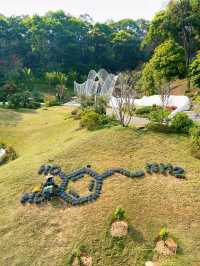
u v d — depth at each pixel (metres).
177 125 35.25
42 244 23.38
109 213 25.19
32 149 39.88
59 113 57.50
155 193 26.78
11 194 28.56
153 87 57.25
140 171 29.16
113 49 111.19
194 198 26.16
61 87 83.75
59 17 123.75
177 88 66.00
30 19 116.81
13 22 114.44
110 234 23.48
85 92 61.16
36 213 26.05
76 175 29.52
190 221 24.28
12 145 43.19
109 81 58.00
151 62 58.12
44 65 106.69
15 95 69.69
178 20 70.12
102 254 22.27
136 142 33.31
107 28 122.38
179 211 25.12
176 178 28.28
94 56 111.50
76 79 101.19
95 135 35.47
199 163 29.89
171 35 72.88
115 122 39.38
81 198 26.78
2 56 104.06
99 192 27.31
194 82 49.28
